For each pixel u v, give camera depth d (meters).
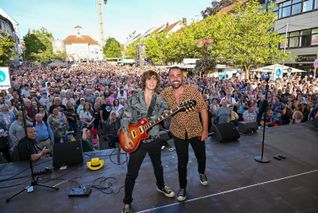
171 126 2.88
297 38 22.83
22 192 3.16
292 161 4.11
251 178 3.49
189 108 2.56
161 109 2.57
